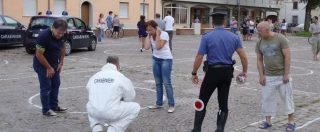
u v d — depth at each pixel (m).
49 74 7.77
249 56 20.64
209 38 6.44
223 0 50.72
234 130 7.26
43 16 19.02
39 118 7.87
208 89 6.55
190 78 12.96
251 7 57.91
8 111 8.36
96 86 6.26
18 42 21.45
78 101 9.37
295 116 8.30
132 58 18.17
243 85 11.88
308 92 11.09
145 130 7.20
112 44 25.78
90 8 34.09
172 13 43.38
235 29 36.28
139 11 38.41
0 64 15.48
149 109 8.66
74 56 18.56
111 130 6.16
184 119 7.94
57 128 7.26
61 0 31.70
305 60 19.42
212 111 8.60
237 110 8.78
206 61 6.53
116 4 36.12
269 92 7.12
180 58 18.75
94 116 6.21
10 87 10.92
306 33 48.16
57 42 7.84
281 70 6.98
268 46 6.92
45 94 7.92
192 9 47.38
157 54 8.30
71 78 12.56
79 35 19.78
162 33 8.18
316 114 8.52
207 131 7.21
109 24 32.50
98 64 15.99
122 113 6.21
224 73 6.44
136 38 32.56
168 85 8.34
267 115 7.27
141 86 11.39
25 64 15.59
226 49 6.43
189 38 34.81
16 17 28.66
